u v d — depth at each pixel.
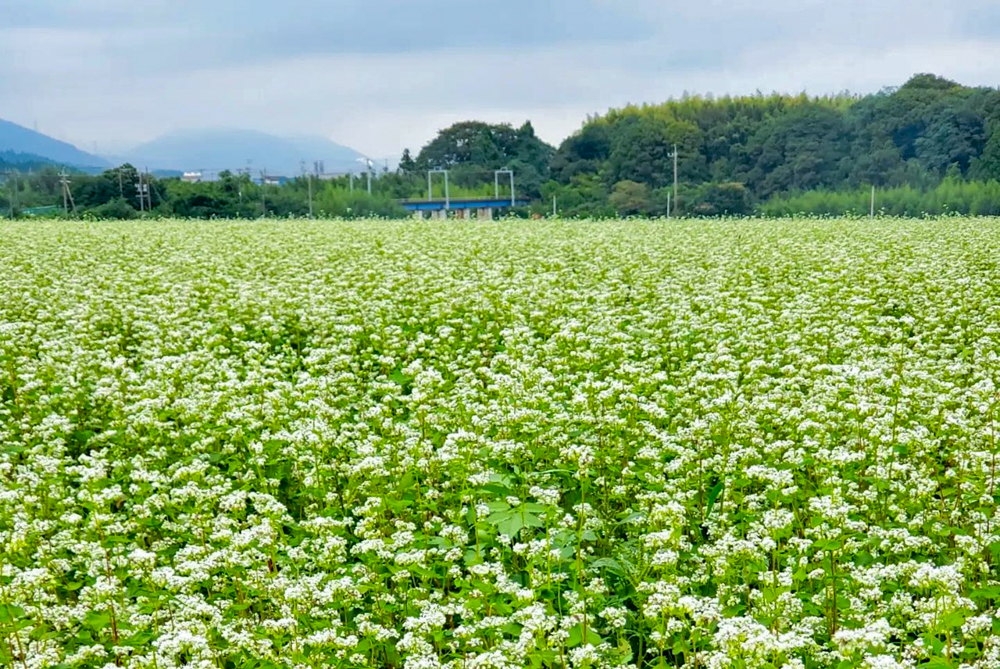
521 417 9.39
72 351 14.31
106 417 11.67
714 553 6.90
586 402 9.84
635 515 7.86
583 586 6.65
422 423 9.84
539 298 17.95
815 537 7.34
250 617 7.06
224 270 22.81
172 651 5.71
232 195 67.81
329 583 6.53
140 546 8.27
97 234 32.81
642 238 31.08
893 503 8.47
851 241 28.27
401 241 29.67
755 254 25.30
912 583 6.04
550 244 28.86
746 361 13.14
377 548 6.84
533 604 5.92
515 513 7.08
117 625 6.63
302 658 5.80
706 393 10.98
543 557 6.94
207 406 10.73
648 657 6.80
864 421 9.67
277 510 7.54
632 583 6.98
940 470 9.23
